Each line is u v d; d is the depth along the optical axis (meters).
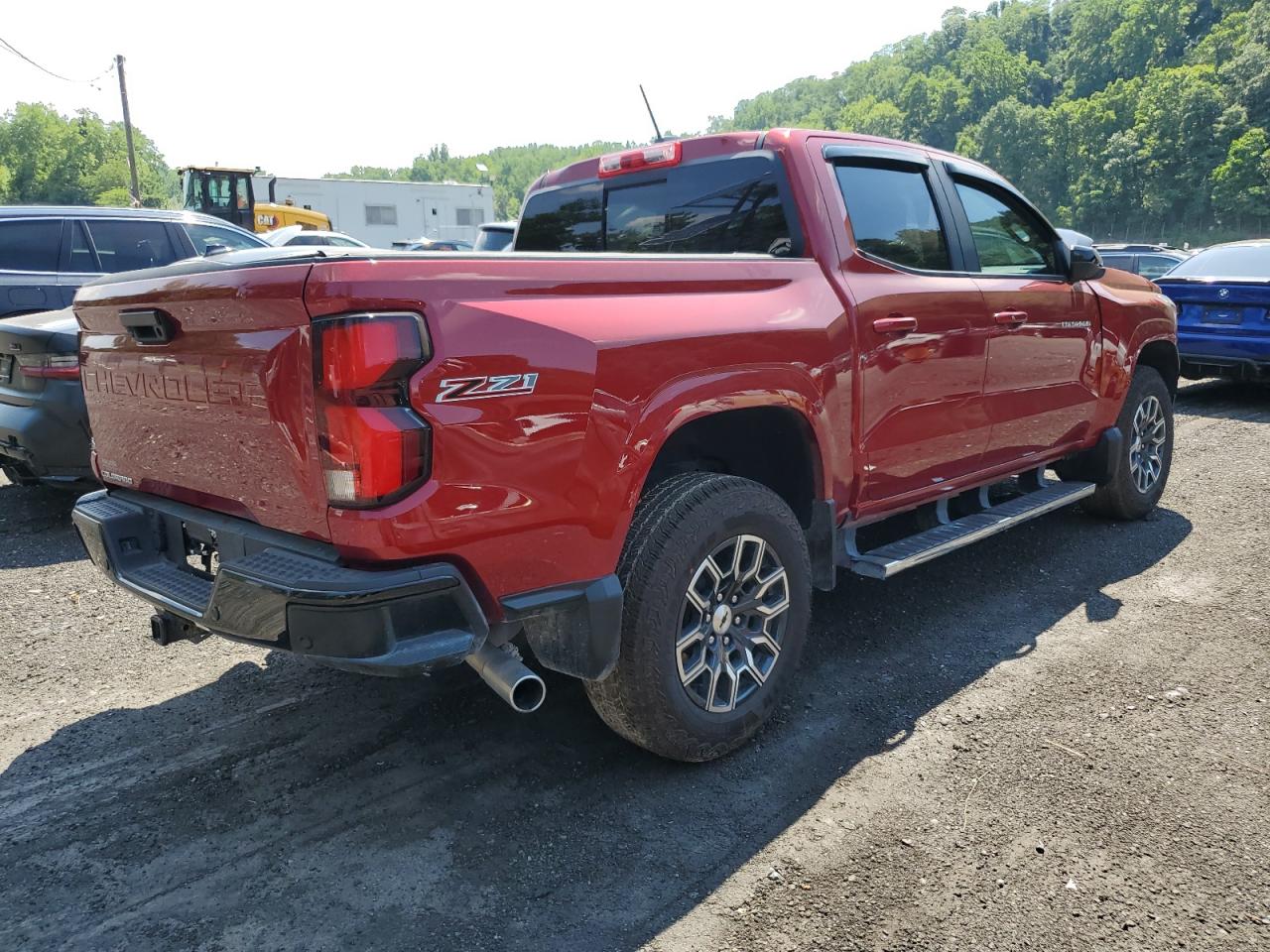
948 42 174.75
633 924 2.15
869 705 3.22
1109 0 145.50
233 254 2.46
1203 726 3.04
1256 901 2.21
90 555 2.91
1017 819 2.54
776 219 3.30
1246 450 7.21
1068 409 4.51
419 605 2.09
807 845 2.44
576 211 4.14
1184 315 9.05
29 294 6.76
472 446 2.12
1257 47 103.44
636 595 2.54
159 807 2.63
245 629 2.19
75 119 104.88
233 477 2.41
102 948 2.08
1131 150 106.88
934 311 3.52
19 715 3.18
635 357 2.43
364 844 2.46
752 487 2.82
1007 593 4.28
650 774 2.79
